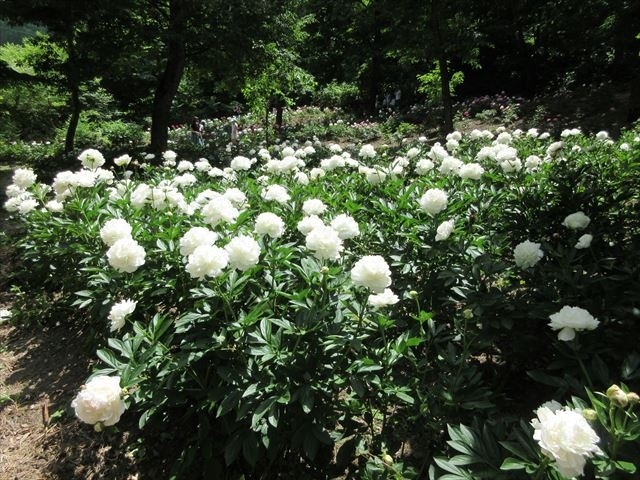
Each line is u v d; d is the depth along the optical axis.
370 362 2.08
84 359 3.65
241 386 2.09
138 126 22.00
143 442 2.70
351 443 2.22
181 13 12.04
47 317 4.32
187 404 2.71
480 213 3.74
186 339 2.25
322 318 2.17
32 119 21.36
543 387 2.67
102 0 10.97
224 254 2.16
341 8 17.56
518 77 21.22
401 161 5.02
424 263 3.20
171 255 3.07
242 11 12.23
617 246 3.00
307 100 29.41
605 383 1.86
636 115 11.48
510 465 1.37
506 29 18.38
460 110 17.83
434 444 2.11
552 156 4.66
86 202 3.95
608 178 4.53
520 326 2.71
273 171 4.88
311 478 2.28
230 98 31.97
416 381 2.27
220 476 2.28
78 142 17.28
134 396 2.28
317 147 11.00
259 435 2.11
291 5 14.25
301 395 1.93
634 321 2.34
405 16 13.30
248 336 2.21
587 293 2.57
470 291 2.55
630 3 11.90
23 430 2.98
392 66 23.92
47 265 4.38
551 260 3.07
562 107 14.66
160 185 4.25
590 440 1.17
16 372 3.61
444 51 13.39
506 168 4.26
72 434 2.87
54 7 11.45
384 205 3.68
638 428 1.36
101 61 13.05
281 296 2.57
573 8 13.11
